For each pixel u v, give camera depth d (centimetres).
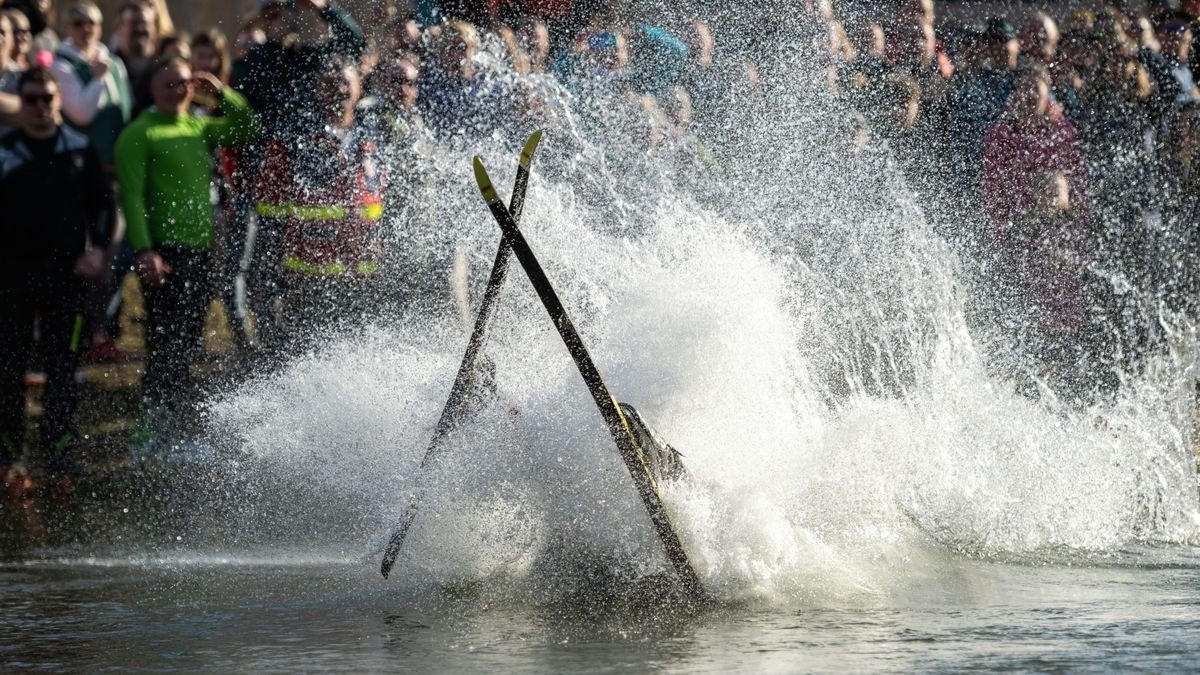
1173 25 2953
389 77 2889
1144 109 2894
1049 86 2873
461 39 2839
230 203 3078
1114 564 1909
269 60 3012
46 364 2992
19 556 2061
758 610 1616
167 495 2556
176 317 3027
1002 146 2856
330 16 2997
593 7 2900
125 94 3275
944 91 2912
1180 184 2880
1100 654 1398
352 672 1356
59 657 1445
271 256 3017
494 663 1381
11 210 2972
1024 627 1523
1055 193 2838
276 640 1503
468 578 1805
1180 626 1527
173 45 3036
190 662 1412
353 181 2933
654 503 1653
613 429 1652
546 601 1681
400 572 1859
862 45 2925
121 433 3044
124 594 1783
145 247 3012
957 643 1448
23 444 2986
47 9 3272
